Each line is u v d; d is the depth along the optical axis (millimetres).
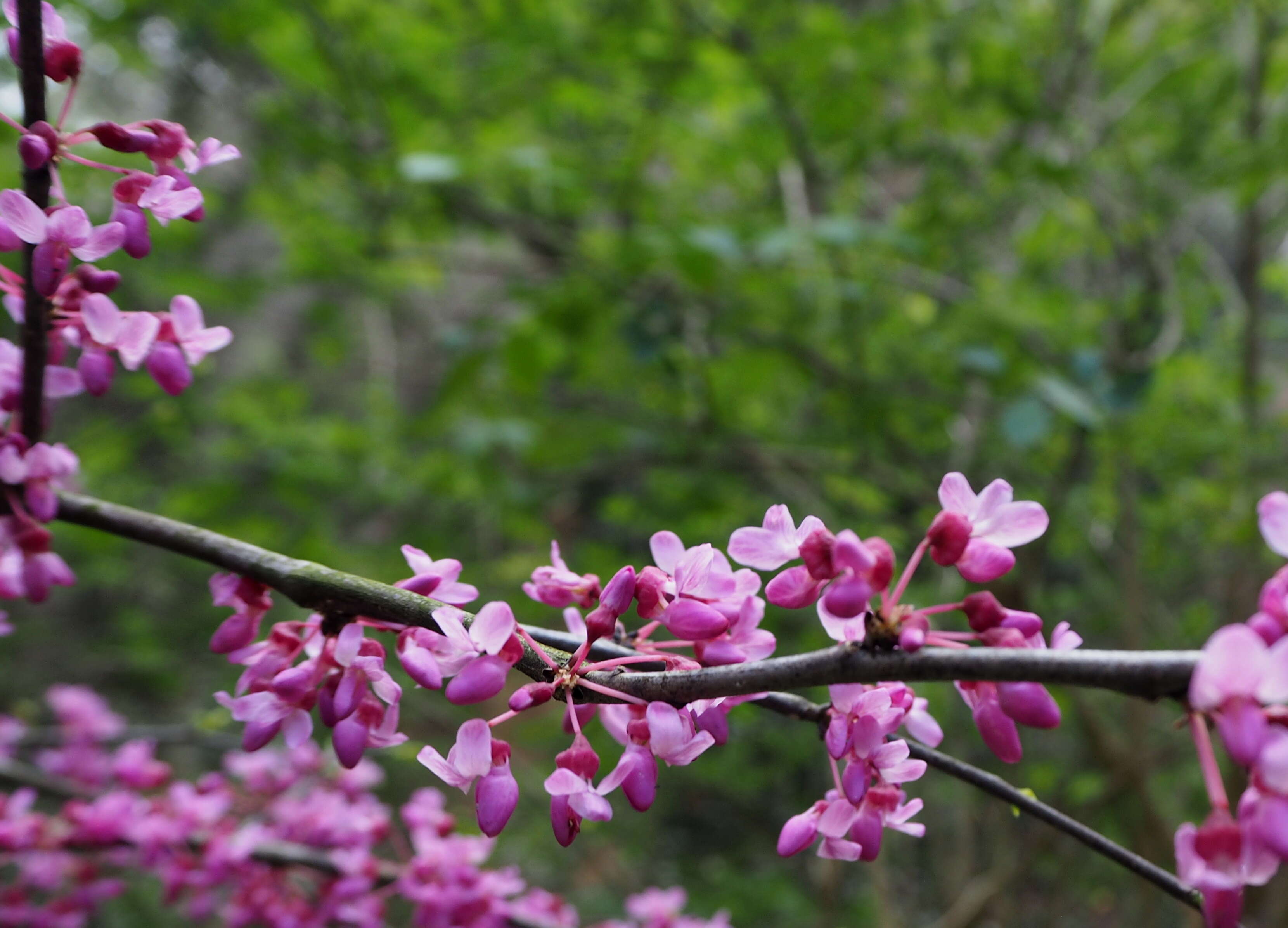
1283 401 4320
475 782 852
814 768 4930
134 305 3639
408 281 4160
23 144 912
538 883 5203
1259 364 3852
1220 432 3580
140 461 5352
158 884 3492
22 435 1037
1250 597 3811
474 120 3330
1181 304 3887
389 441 4195
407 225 3637
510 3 2879
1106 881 4758
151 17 3199
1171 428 3518
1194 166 3555
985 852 4742
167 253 3584
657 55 2941
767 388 3828
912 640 737
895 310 3740
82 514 1043
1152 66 3611
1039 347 3361
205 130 4969
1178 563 4520
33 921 2131
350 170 3281
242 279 3643
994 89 3227
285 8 2898
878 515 4066
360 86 3053
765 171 3436
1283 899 3465
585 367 3686
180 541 1011
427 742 4387
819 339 3590
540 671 869
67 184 2588
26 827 2049
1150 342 3301
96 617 6332
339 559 3699
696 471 3998
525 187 3418
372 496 4441
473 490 4109
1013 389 3406
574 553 4652
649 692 830
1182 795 4477
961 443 4105
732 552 856
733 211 3896
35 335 990
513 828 5461
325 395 6230
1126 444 3232
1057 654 710
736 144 3324
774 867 5293
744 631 900
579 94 3189
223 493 3533
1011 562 789
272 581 954
